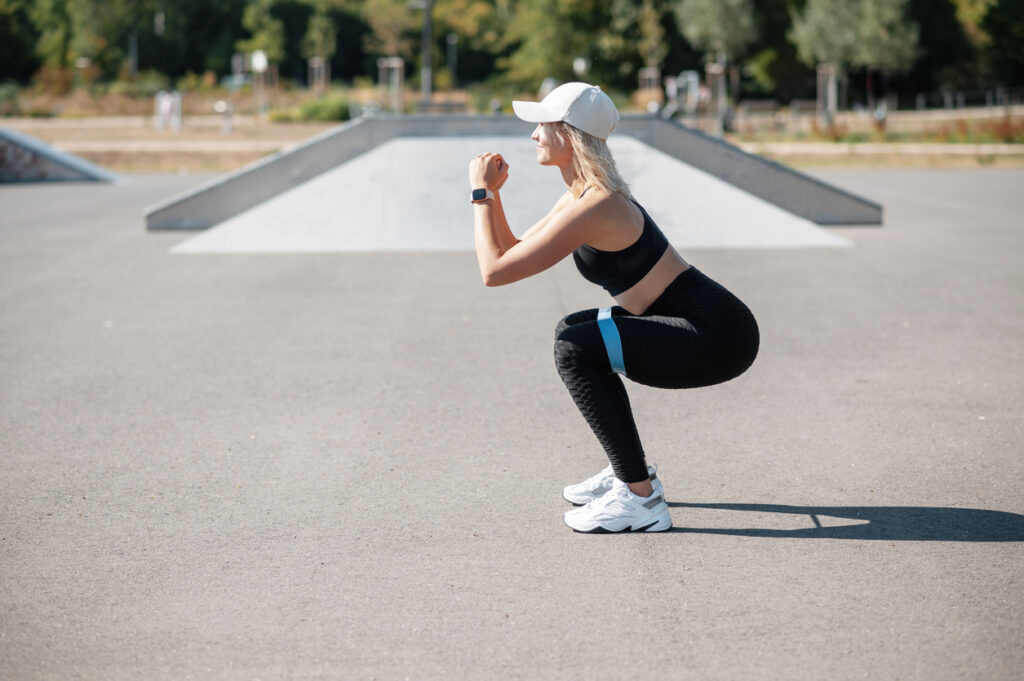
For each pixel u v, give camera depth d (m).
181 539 3.73
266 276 10.16
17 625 3.07
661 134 13.02
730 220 12.47
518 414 5.38
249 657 2.86
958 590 3.23
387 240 12.41
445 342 7.14
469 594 3.24
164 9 85.81
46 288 9.49
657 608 3.13
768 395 5.70
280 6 93.62
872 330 7.40
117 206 17.42
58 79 58.34
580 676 2.73
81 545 3.69
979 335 7.19
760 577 3.34
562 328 3.77
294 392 5.86
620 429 3.64
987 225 13.94
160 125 40.03
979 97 59.38
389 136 12.59
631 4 61.75
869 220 13.98
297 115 42.50
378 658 2.85
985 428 5.04
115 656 2.88
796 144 33.25
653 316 3.55
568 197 3.68
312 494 4.21
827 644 2.89
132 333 7.53
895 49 44.03
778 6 63.31
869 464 4.51
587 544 3.64
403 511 4.00
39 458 4.71
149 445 4.90
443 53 90.75
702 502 4.06
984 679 2.70
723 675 2.73
